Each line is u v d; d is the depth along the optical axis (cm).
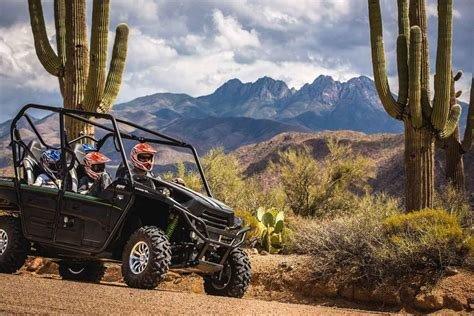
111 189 903
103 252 910
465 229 1273
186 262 884
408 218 1295
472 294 1105
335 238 1282
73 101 1464
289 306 639
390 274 1184
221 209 901
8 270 978
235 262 929
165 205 890
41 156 1005
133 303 575
